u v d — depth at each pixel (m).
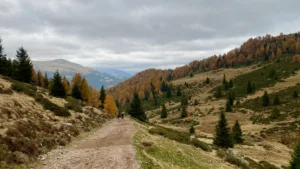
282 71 142.50
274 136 56.09
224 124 47.78
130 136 26.09
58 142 20.31
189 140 32.75
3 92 26.67
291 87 104.81
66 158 16.23
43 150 17.03
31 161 14.41
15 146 14.74
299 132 53.75
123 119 53.81
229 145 46.47
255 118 74.69
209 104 115.62
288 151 46.38
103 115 52.16
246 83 142.75
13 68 60.84
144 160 16.72
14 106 23.28
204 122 83.44
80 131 28.39
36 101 30.72
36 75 82.88
